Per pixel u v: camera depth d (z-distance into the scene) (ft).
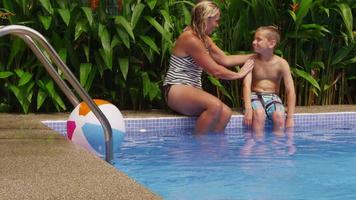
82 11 21.99
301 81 23.89
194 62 20.63
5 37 21.83
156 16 22.85
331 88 24.73
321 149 16.49
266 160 14.90
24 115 21.15
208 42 20.81
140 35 22.38
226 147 16.85
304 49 24.31
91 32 22.12
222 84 23.57
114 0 22.74
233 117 20.72
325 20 24.27
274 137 18.70
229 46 23.44
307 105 24.23
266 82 21.17
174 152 16.12
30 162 10.78
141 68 23.22
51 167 10.30
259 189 11.85
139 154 15.89
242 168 13.91
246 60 21.25
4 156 11.41
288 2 23.84
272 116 20.66
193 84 20.67
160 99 22.90
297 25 23.04
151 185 12.31
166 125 20.39
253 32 23.04
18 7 22.00
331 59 24.38
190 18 22.06
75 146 12.59
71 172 9.86
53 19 21.89
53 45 22.08
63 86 13.74
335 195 11.43
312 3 23.31
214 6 20.57
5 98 22.53
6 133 14.66
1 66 21.94
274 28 21.17
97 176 9.52
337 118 21.95
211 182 12.51
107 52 21.22
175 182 12.55
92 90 23.15
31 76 21.40
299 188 11.97
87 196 8.27
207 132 19.83
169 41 21.54
